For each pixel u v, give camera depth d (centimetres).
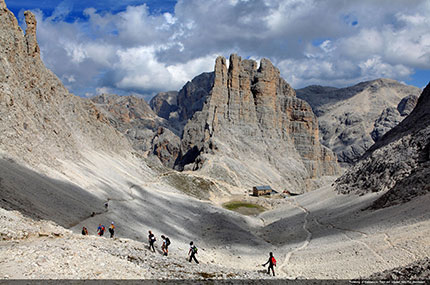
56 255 2319
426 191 5819
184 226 8325
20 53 8938
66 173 7406
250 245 7100
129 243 3897
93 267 2295
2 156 5503
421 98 11675
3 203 3872
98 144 13062
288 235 7594
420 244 3947
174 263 3344
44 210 4600
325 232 6650
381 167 8725
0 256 2112
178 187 14850
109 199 7650
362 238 5116
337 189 10719
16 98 7562
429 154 7506
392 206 6200
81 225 4941
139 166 15100
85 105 15000
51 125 8925
